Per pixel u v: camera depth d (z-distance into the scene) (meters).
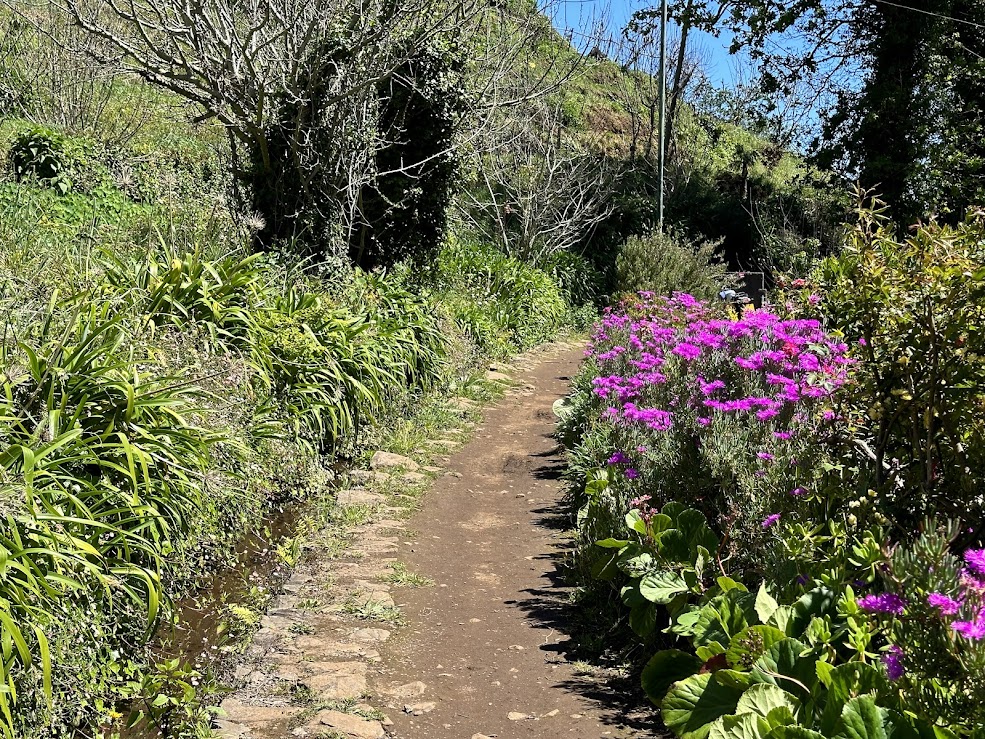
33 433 4.34
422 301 12.01
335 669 4.43
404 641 4.82
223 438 5.38
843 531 3.67
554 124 23.23
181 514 4.95
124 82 18.38
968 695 2.36
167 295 7.07
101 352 5.02
